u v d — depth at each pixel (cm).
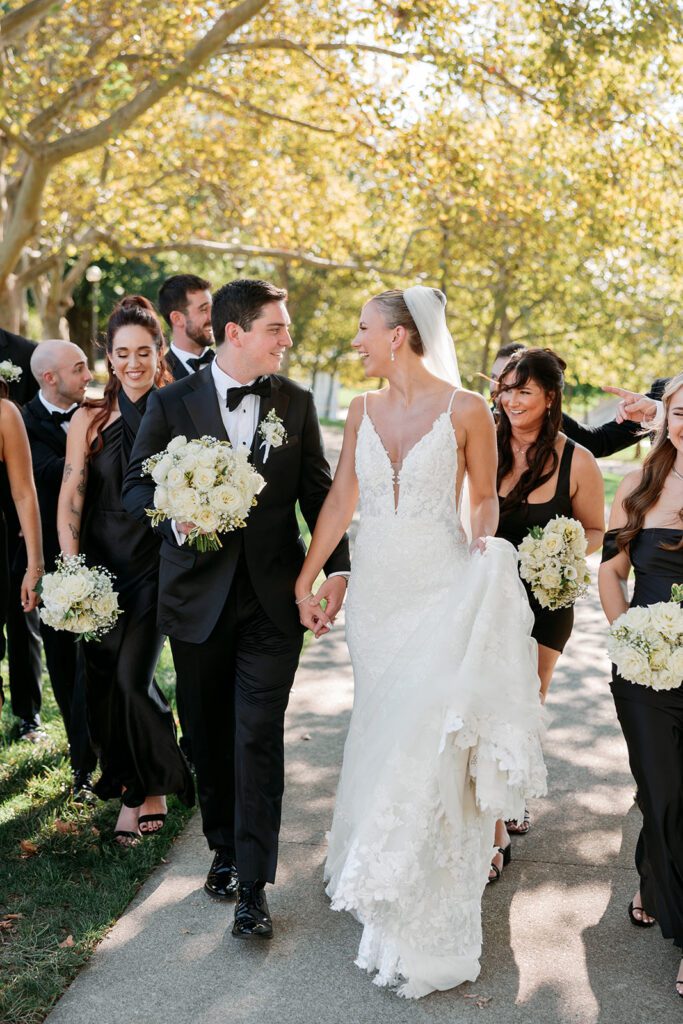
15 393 532
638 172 1352
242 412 360
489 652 318
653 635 305
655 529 341
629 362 2527
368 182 1877
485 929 348
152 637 406
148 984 314
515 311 2528
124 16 1273
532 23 1216
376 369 350
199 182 1761
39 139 1387
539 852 405
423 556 340
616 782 474
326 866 370
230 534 352
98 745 412
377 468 348
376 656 346
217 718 369
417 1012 302
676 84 1190
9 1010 296
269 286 354
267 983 315
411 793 313
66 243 1836
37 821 420
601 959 331
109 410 412
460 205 1480
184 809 439
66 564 393
